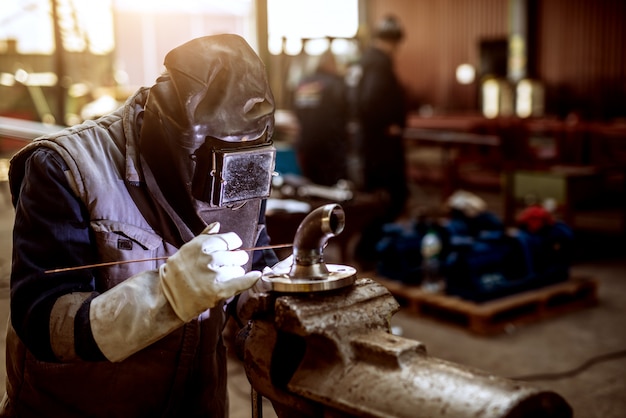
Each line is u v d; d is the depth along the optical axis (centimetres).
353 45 757
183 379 138
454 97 1301
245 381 340
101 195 127
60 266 123
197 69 116
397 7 1373
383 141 552
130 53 1501
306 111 566
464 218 463
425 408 96
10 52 1333
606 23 1059
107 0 1394
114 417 137
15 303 121
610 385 332
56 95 833
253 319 121
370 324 116
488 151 752
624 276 519
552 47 1134
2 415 147
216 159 118
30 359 136
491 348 380
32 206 123
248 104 120
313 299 113
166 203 127
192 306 113
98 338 114
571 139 683
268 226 383
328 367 110
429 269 442
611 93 1066
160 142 122
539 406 94
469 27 1250
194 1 1484
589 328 411
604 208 626
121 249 129
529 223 448
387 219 556
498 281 421
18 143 1029
